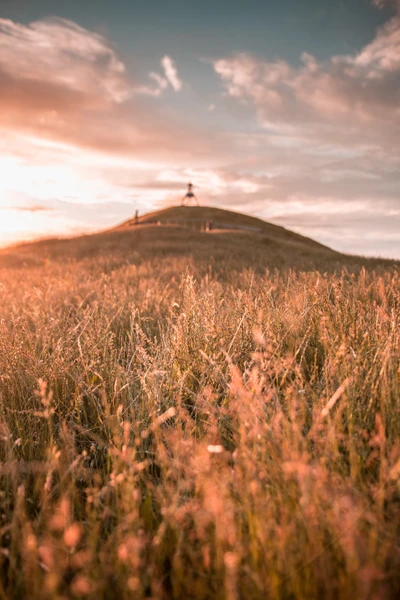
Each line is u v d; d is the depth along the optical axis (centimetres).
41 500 213
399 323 347
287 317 419
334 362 287
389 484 190
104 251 2745
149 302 725
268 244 3581
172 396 322
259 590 150
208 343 369
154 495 224
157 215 8581
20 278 1519
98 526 184
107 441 278
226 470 212
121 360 407
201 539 179
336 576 160
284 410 267
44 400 241
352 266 1666
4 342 391
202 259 2095
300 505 175
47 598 153
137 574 157
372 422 250
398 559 159
